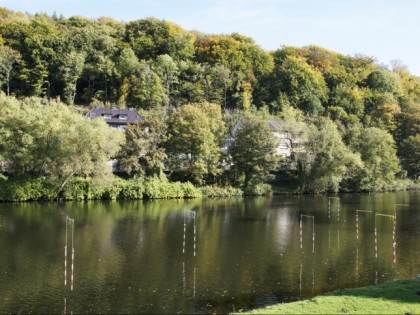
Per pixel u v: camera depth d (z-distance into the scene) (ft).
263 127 293.43
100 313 79.66
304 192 300.81
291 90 465.88
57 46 430.20
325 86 497.87
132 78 419.33
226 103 454.40
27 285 94.94
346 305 68.80
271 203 244.83
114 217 185.68
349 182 317.83
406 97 496.64
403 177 358.02
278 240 144.05
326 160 295.89
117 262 114.73
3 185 222.48
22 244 132.77
